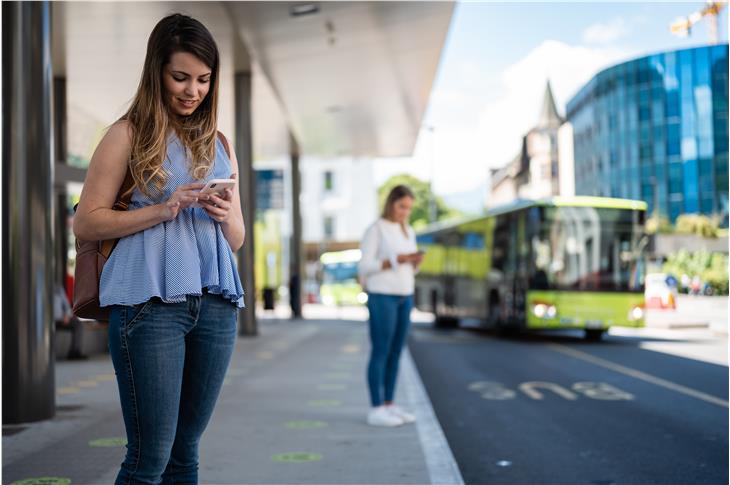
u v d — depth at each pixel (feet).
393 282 20.75
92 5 38.81
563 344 57.26
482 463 18.34
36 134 21.07
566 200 57.98
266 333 62.28
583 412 25.70
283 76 57.67
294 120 75.15
